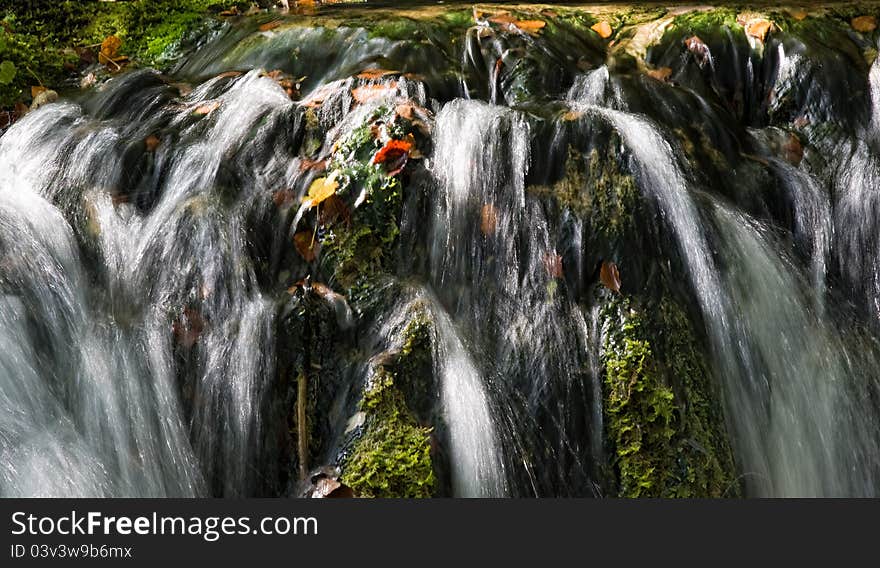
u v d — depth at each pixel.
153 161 3.98
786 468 3.57
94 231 3.72
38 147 4.14
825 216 4.10
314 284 3.49
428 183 3.66
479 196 3.64
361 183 3.60
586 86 4.38
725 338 3.59
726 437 3.39
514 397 3.32
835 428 3.67
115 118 4.46
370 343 3.39
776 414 3.60
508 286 3.51
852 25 4.93
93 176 3.96
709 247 3.69
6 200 3.71
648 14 5.06
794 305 3.80
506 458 3.25
